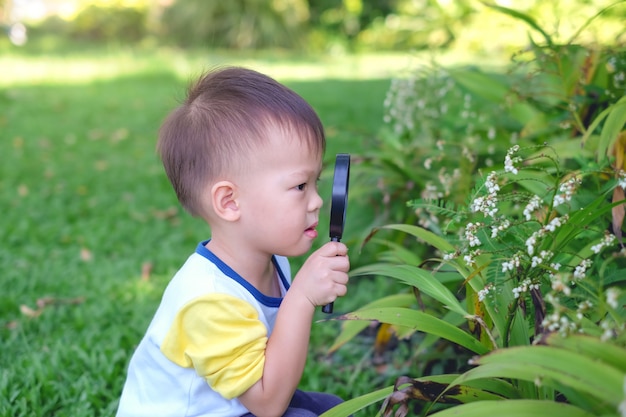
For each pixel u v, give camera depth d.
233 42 16.03
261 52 15.75
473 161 2.65
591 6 3.98
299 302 1.67
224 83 1.79
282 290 1.95
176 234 4.29
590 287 1.85
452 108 4.17
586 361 1.24
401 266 1.94
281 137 1.67
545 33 2.68
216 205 1.71
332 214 1.63
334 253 1.67
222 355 1.61
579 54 2.78
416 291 2.03
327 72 11.88
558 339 1.33
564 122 2.66
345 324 2.57
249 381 1.61
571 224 1.66
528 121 3.04
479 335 1.89
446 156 3.12
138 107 8.31
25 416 2.41
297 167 1.69
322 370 2.79
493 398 1.62
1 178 5.39
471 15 9.70
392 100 4.02
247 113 1.69
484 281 1.87
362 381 2.68
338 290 1.66
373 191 3.61
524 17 2.68
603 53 2.70
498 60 9.31
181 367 1.68
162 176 5.47
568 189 1.62
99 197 5.01
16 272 3.67
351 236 3.65
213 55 14.52
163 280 3.63
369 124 6.79
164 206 4.84
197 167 1.73
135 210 4.73
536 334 1.63
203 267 1.73
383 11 16.86
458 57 10.67
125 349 2.91
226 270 1.73
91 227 4.40
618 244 2.16
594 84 2.73
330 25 16.91
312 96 8.73
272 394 1.63
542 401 1.33
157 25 16.69
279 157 1.67
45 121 7.48
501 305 1.80
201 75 1.91
